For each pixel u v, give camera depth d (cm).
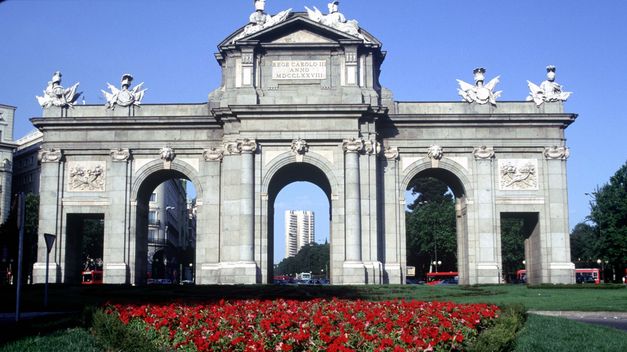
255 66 6506
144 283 6938
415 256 12812
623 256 9275
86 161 6775
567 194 6644
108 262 6600
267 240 6322
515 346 2333
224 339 2164
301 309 2914
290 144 6375
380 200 6581
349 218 6231
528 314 3484
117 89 6875
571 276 6519
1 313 4075
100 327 2366
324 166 6353
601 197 9781
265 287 5600
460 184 6712
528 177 6675
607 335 2662
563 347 2347
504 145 6694
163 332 2466
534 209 6638
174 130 6775
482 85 6819
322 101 6419
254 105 6300
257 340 2180
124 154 6731
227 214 6378
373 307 2975
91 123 6725
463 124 6694
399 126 6706
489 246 6556
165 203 15738
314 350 2086
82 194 6738
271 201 6738
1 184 12556
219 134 6738
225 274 6275
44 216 6688
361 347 2106
